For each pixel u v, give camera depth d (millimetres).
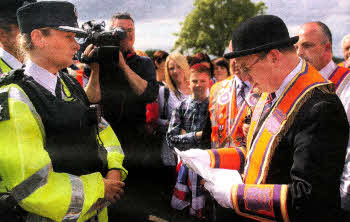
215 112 1510
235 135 1416
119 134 1403
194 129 1616
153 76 1536
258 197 842
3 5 1003
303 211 774
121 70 1343
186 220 1398
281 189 819
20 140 822
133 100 1383
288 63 866
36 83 929
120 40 1314
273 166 864
